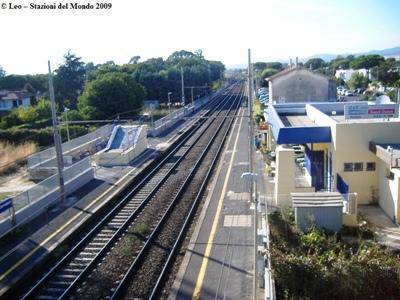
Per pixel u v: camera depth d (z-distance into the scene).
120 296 13.30
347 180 20.59
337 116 27.30
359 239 16.16
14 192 25.34
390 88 69.19
